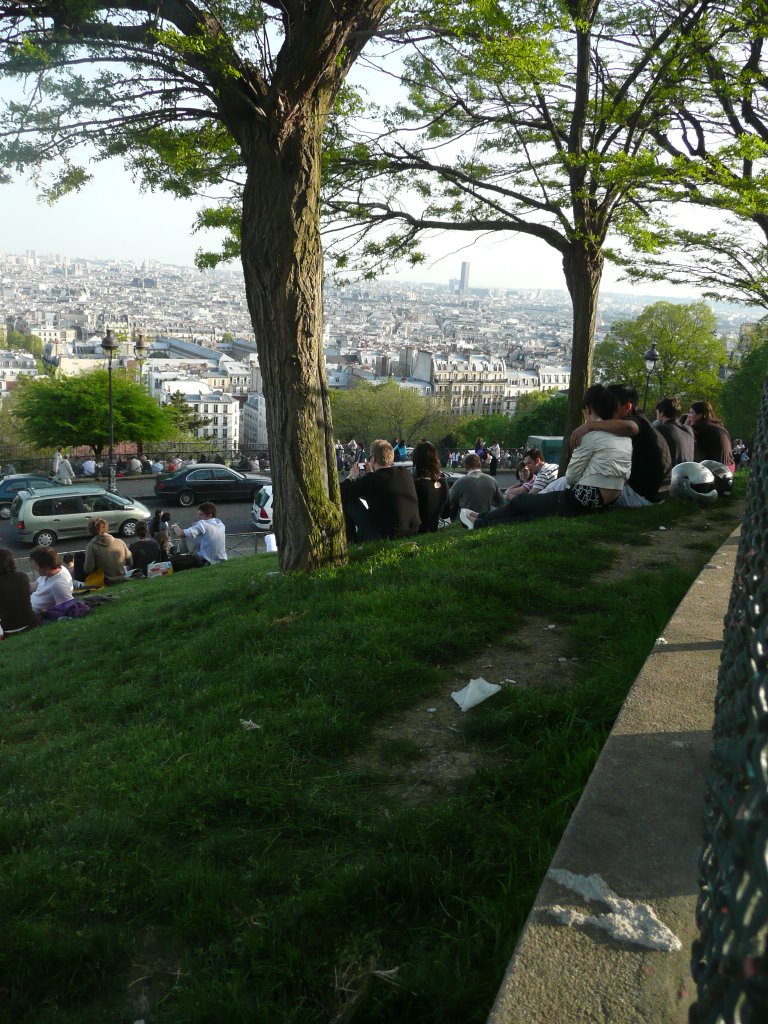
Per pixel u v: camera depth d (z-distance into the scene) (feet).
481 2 23.94
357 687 13.17
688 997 4.64
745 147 29.07
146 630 22.93
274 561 42.60
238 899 8.43
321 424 22.15
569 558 19.61
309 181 20.71
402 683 13.34
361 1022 6.59
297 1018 6.77
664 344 205.87
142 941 8.17
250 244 21.15
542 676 13.37
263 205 20.76
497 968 6.68
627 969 4.88
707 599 12.79
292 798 10.17
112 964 7.83
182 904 8.51
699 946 2.46
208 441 165.58
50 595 32.94
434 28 25.38
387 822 9.27
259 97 20.18
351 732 11.69
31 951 7.94
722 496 29.32
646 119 37.63
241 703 13.44
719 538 22.47
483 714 12.00
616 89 38.47
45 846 10.09
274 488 22.67
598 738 9.93
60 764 13.29
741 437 190.70
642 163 30.81
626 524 23.86
